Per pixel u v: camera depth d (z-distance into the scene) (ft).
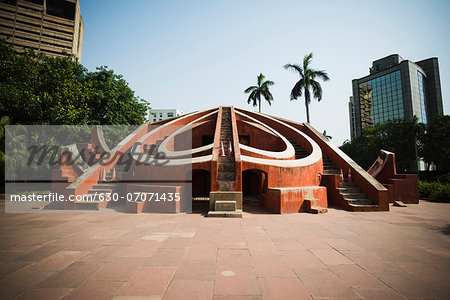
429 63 269.03
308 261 12.34
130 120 70.69
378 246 14.92
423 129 114.42
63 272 10.86
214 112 52.06
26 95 48.06
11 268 11.31
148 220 21.97
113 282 9.89
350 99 333.42
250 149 32.42
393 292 9.26
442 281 10.25
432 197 40.27
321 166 35.96
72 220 22.04
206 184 40.96
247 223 20.92
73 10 239.30
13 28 208.64
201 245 14.70
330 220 22.70
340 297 8.84
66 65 60.95
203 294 8.93
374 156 126.41
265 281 10.05
